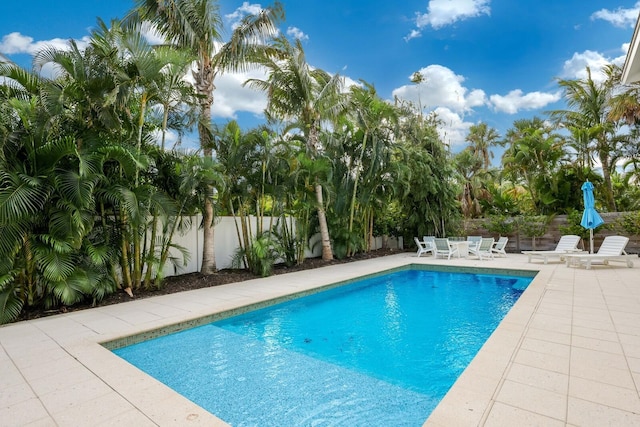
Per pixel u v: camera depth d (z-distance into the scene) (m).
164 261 7.39
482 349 3.57
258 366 3.97
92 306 5.98
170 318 5.22
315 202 10.59
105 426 2.45
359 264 11.21
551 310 5.02
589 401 2.54
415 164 13.77
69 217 5.37
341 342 4.91
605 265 9.39
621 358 3.29
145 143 7.07
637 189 15.28
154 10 8.12
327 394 3.31
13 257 5.19
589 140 13.91
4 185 5.02
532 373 3.01
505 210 17.05
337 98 11.40
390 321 5.87
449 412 2.43
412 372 3.90
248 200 9.38
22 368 3.48
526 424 2.27
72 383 3.13
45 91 5.32
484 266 9.88
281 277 8.86
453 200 15.36
